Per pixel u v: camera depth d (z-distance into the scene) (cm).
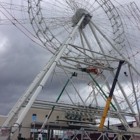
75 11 3150
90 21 3105
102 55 2992
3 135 1513
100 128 2314
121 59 2944
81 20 2950
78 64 3253
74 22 3128
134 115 3031
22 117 1836
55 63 2378
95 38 3125
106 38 3069
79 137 1989
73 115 3478
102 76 3338
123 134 2003
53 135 3019
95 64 3053
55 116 3847
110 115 3192
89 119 3528
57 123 3472
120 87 3073
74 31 2756
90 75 3191
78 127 3356
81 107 2780
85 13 3062
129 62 3022
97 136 1992
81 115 3462
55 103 2589
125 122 2969
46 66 2611
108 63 3144
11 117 2075
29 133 3444
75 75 3388
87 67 3256
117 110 3031
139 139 2008
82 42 3191
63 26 3044
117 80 2828
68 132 1791
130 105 3059
